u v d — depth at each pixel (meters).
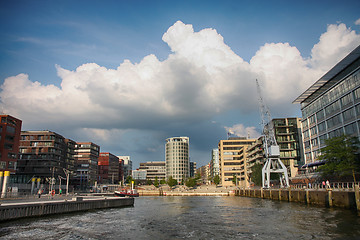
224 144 177.12
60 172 130.75
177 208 59.84
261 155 130.25
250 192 111.81
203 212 50.66
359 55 69.69
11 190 74.19
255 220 38.91
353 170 58.47
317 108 90.69
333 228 30.31
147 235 29.16
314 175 82.88
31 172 120.06
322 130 87.25
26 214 38.94
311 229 30.53
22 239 26.78
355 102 69.38
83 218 41.44
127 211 53.00
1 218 35.44
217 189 153.50
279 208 54.44
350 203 43.88
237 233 29.84
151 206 66.00
